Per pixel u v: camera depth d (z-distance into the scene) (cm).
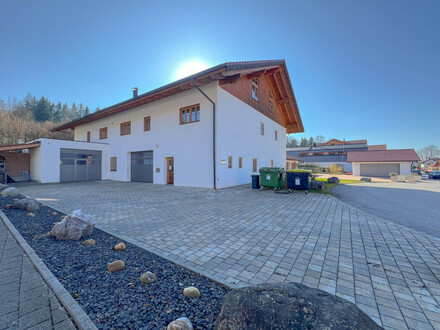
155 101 1431
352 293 236
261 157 1628
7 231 422
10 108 3900
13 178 1658
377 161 2736
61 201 787
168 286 238
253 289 175
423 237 418
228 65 912
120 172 1702
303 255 333
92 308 196
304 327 132
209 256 326
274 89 1842
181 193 992
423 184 1662
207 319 185
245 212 620
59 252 324
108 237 405
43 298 212
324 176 2703
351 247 367
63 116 5509
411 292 240
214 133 1117
